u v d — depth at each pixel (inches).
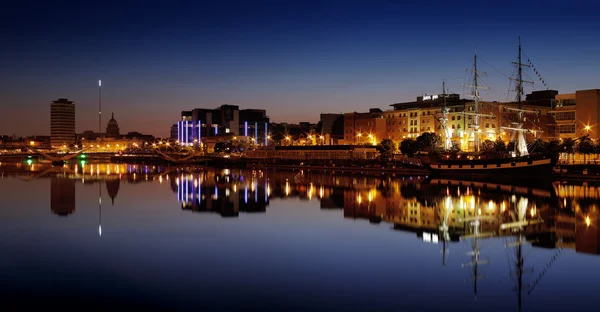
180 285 1705.2
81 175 7613.2
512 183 5231.3
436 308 1504.7
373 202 3816.4
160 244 2321.6
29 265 1948.8
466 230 2630.4
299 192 4667.8
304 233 2578.7
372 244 2308.1
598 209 3287.4
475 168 6205.7
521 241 2361.0
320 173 7672.2
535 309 1493.6
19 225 2834.6
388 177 6535.4
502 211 3253.0
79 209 3518.7
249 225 2832.2
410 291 1643.7
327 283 1724.9
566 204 3523.6
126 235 2539.4
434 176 6569.9
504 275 1814.7
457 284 1717.5
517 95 6314.0
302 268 1903.3
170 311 1477.6
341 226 2785.4
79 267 1921.8
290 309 1492.4
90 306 1514.5
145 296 1599.4
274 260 2020.2
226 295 1608.0
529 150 7012.8
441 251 2165.4
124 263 1978.3
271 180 6309.1
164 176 7332.7
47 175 7578.7
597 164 5816.9
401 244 2306.8
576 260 2011.6
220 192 4741.6
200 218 3095.5
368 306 1517.0
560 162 6771.7
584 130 7608.3
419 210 3358.8
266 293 1626.5
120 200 4087.1
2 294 1614.2
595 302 1546.5
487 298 1582.2
